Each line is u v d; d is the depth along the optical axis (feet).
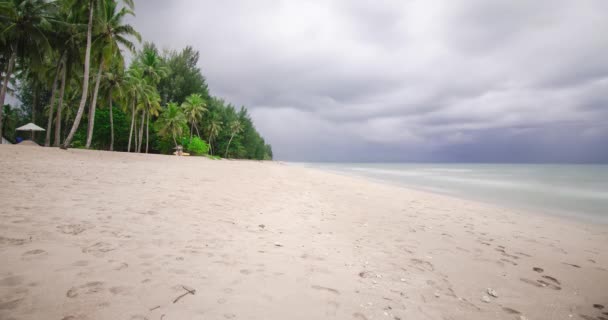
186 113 155.33
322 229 16.16
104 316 5.97
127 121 127.34
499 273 11.48
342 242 13.96
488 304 8.77
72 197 16.55
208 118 185.57
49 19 67.31
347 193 34.83
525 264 12.79
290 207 21.83
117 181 24.36
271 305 7.36
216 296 7.47
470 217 24.09
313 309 7.39
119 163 42.80
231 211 18.08
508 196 42.34
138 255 9.51
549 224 22.95
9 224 10.79
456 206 30.07
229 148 218.18
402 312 7.75
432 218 22.45
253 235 13.53
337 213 21.44
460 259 12.87
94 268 8.16
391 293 8.87
